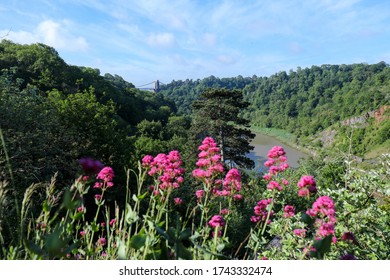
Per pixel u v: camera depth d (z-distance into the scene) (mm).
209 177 3410
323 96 131875
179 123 71750
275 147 3744
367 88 106375
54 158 13766
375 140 65812
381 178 5145
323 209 2217
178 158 3143
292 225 4238
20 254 1852
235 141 29312
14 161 10906
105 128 19250
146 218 2020
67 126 18141
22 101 14180
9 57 44219
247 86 191500
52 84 45625
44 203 1979
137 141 35375
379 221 4340
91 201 12000
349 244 3609
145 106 83500
